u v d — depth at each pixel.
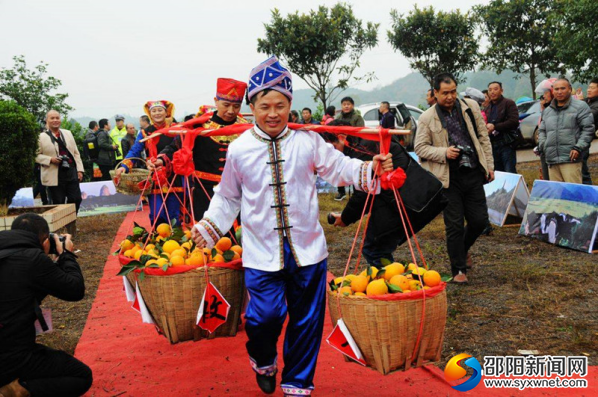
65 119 20.31
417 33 23.81
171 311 3.69
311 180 3.29
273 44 21.84
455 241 5.63
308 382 3.23
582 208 6.96
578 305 4.93
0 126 8.46
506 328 4.51
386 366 3.05
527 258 6.67
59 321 5.30
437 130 5.48
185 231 4.39
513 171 9.57
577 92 12.00
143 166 9.66
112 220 11.70
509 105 9.41
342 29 22.03
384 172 3.21
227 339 4.47
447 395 3.46
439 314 3.12
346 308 3.08
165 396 3.59
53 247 3.50
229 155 3.28
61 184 9.98
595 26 15.44
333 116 12.98
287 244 3.21
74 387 3.28
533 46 24.47
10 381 3.12
